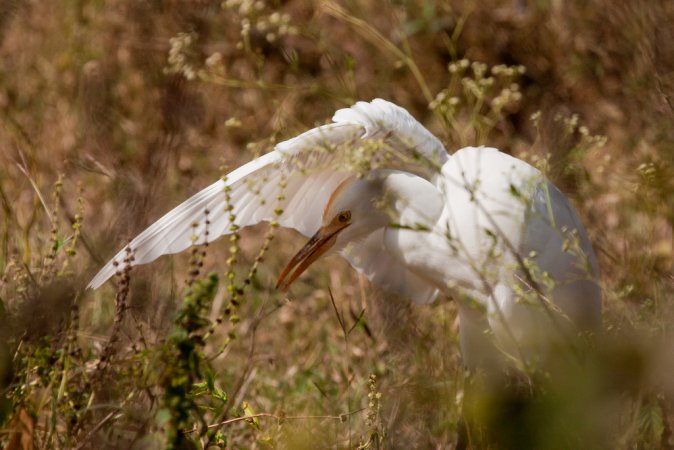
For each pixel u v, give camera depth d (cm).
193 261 662
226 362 973
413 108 1315
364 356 945
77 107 1346
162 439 619
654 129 1069
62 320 658
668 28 1106
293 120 1120
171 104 1320
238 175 770
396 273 901
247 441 787
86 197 1134
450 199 817
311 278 1123
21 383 662
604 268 980
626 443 638
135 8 1413
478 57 1334
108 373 656
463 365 835
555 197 823
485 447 694
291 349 1006
